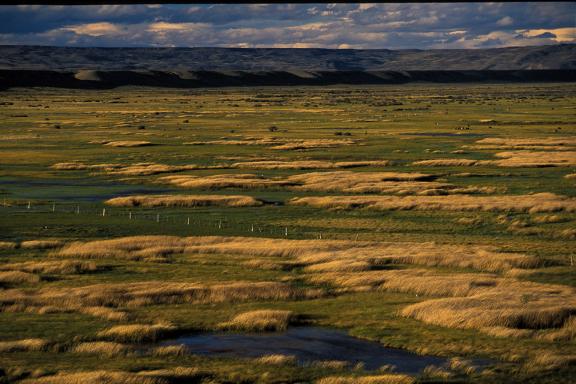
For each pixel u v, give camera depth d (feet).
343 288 378.94
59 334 290.76
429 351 273.13
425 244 487.61
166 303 347.36
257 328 304.09
